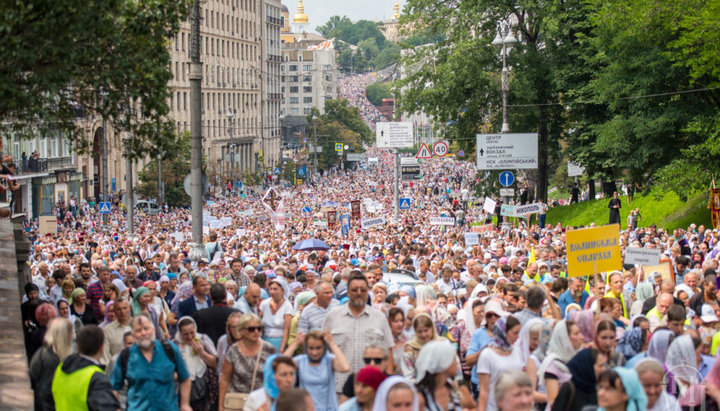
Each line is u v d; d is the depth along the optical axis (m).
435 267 20.61
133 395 10.28
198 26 23.89
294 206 80.81
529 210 38.34
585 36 46.34
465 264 24.80
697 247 28.23
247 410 9.43
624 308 17.25
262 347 10.76
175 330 14.84
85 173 92.25
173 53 115.69
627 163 44.53
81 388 9.30
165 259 26.89
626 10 40.75
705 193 45.25
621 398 8.21
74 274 22.56
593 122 51.12
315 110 181.50
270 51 167.75
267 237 40.72
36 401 10.10
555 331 10.14
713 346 12.20
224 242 37.41
